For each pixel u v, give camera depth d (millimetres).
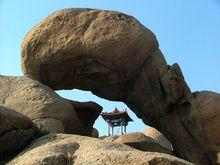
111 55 10523
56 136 7254
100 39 10484
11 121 7297
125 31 10539
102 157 5883
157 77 11039
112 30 10547
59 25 10875
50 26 10914
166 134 11336
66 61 10828
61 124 8586
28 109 8562
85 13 10922
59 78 11148
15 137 7348
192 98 10930
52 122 8398
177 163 5691
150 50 10945
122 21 10711
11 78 9336
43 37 10898
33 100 8680
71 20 10859
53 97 8875
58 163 6059
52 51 10781
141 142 11117
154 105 11164
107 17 10758
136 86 11188
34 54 10969
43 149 6414
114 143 6512
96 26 10648
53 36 10836
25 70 11234
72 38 10641
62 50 10680
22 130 7480
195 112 10758
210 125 10633
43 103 8633
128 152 5930
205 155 10719
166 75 10969
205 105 10766
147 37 10820
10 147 7301
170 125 11109
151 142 11133
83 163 5930
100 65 10727
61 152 6344
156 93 11094
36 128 8000
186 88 10961
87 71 10891
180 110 11031
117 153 5906
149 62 10992
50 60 10836
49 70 11039
